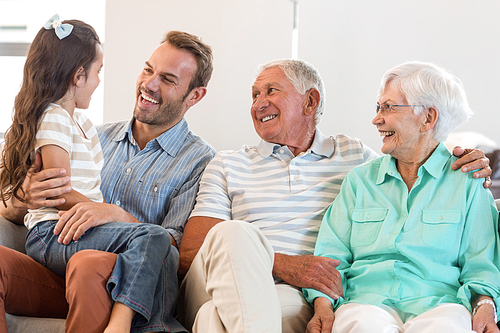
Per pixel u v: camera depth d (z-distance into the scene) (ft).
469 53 16.02
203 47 7.69
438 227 5.19
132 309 4.54
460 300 4.84
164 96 7.23
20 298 4.93
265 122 6.82
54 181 5.27
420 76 5.46
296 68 6.87
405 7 16.31
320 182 6.52
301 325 5.19
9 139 5.54
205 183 6.66
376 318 4.51
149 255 4.80
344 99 16.61
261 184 6.56
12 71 17.89
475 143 15.49
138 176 7.01
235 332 4.39
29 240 5.35
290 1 16.69
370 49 16.48
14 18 18.10
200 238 6.06
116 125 7.68
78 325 4.42
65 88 5.72
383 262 5.26
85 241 5.13
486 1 15.89
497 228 5.21
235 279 4.50
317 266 5.41
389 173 5.71
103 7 18.03
